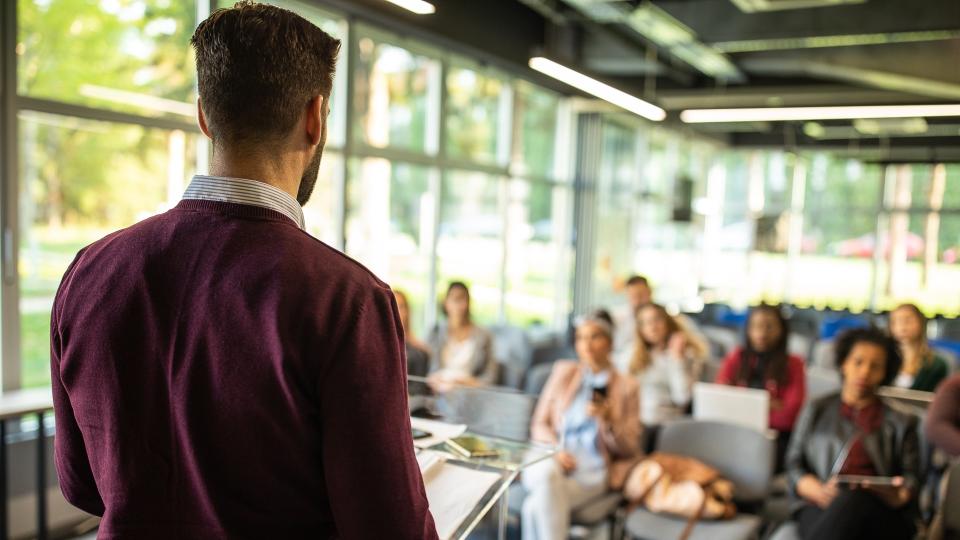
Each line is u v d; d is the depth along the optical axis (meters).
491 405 1.26
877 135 10.60
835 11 5.45
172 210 0.71
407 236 6.25
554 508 2.88
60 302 0.74
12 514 3.44
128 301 0.68
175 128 4.14
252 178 0.70
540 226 8.45
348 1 4.68
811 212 12.54
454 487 0.93
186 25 4.17
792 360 4.01
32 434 3.55
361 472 0.63
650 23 5.86
